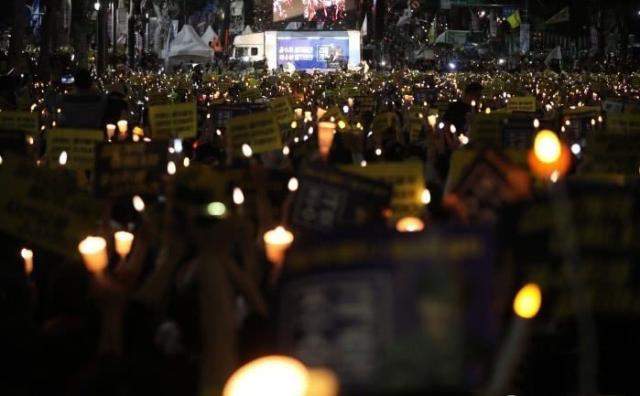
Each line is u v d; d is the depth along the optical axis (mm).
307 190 8039
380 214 7984
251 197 9984
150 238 8312
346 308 4941
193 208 7117
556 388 7488
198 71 68000
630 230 6359
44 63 45188
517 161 10430
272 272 7789
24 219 9016
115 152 10773
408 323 4867
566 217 6070
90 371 6957
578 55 118375
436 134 18531
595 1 106250
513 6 115625
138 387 6898
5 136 13531
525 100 27547
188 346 7438
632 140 13125
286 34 121188
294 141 19016
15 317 7938
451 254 4859
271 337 5066
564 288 6141
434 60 113562
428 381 4820
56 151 14578
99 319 7453
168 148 10898
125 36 88500
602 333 7414
